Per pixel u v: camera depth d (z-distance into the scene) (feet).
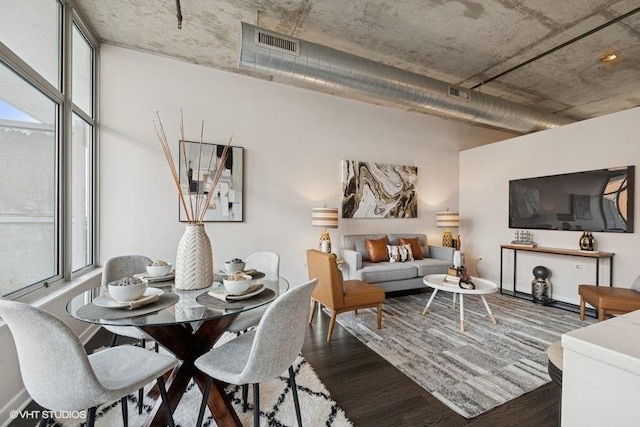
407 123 16.48
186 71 11.38
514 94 14.20
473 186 17.12
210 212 11.66
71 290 7.43
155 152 10.90
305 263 13.64
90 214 9.96
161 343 5.08
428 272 13.47
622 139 11.25
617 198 11.33
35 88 6.82
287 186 13.29
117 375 4.10
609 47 10.35
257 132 12.64
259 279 6.79
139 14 8.79
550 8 8.45
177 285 5.67
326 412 5.49
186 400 5.84
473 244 17.08
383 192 15.61
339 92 14.06
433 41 10.16
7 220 5.99
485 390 6.24
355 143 14.99
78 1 8.23
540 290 12.82
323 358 7.64
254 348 3.93
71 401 3.46
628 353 1.55
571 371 1.82
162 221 10.99
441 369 7.08
